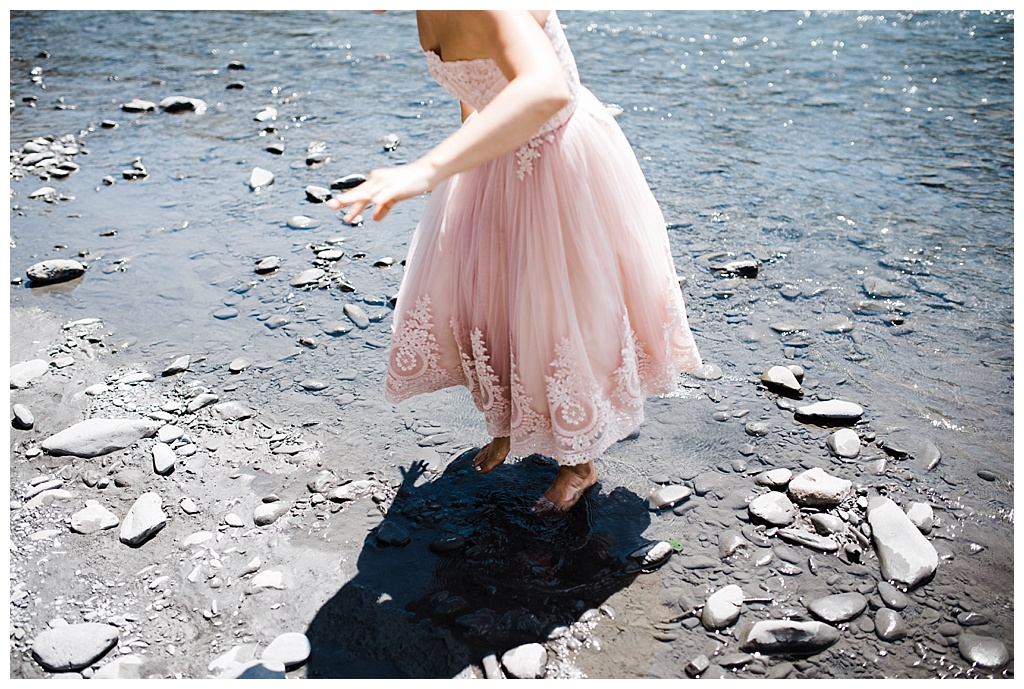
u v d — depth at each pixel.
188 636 2.32
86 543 2.62
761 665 2.19
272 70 7.76
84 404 3.27
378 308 3.91
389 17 9.70
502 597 2.41
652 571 2.48
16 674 2.21
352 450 3.02
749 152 5.69
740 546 2.55
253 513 2.73
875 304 3.82
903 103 6.55
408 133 6.12
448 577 2.48
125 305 3.97
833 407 3.10
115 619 2.37
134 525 2.64
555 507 2.72
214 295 4.05
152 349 3.63
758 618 2.32
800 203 4.90
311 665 2.22
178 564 2.54
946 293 3.89
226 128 6.34
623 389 2.49
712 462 2.91
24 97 7.06
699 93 6.91
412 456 2.99
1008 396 3.20
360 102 6.84
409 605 2.39
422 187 1.94
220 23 9.57
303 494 2.81
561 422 2.43
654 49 8.18
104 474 2.91
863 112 6.39
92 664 2.23
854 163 5.46
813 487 2.71
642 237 2.50
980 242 4.37
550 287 2.34
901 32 8.48
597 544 2.58
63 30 9.24
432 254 2.55
